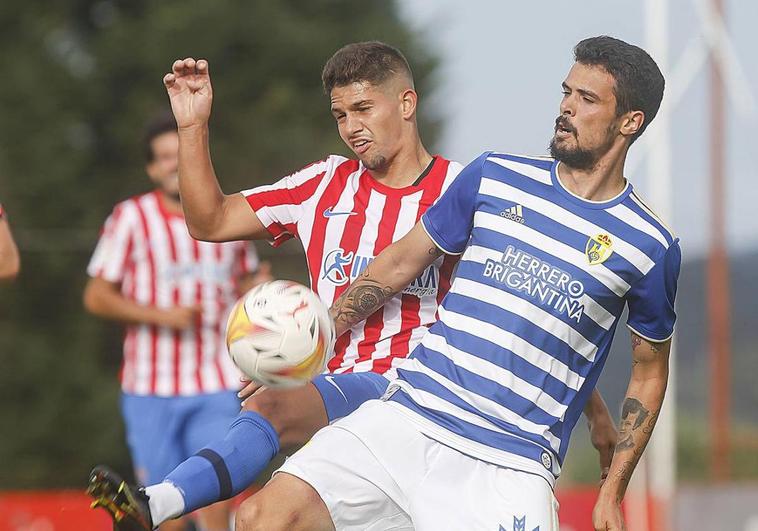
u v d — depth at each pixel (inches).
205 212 745.0
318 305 661.9
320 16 3056.1
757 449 2092.8
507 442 659.4
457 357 668.7
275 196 764.0
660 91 674.2
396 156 758.5
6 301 2790.4
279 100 2940.5
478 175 689.6
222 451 674.2
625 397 709.3
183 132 738.8
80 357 2810.0
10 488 2733.8
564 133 667.4
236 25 2935.5
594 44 671.8
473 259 679.1
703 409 2269.9
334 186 765.9
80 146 2938.0
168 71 2915.8
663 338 692.7
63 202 2878.9
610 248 661.9
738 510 1596.9
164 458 1244.5
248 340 647.1
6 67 2910.9
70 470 2778.1
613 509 692.7
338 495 657.0
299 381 655.1
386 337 740.0
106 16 3026.6
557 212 669.3
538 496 653.9
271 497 650.8
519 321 660.7
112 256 1240.8
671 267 671.8
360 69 746.8
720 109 1904.5
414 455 661.9
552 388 666.8
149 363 1237.1
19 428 2738.7
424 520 651.5
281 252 2573.8
